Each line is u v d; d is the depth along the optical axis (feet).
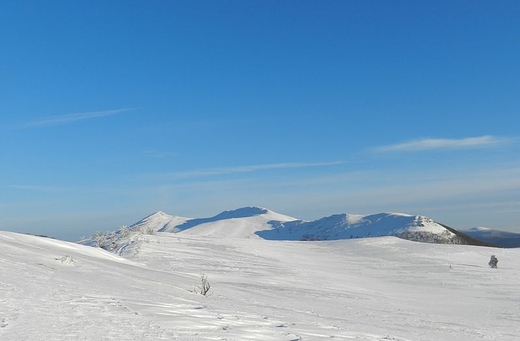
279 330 37.01
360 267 215.51
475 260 257.14
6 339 25.94
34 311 34.01
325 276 168.04
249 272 157.58
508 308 110.63
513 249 309.22
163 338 29.04
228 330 34.04
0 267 55.98
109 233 290.15
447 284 165.58
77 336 27.71
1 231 114.83
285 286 121.80
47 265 68.13
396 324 60.90
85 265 76.59
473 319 86.74
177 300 49.93
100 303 40.27
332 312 67.82
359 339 38.04
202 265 172.04
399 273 195.83
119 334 29.07
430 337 49.55
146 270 95.55
